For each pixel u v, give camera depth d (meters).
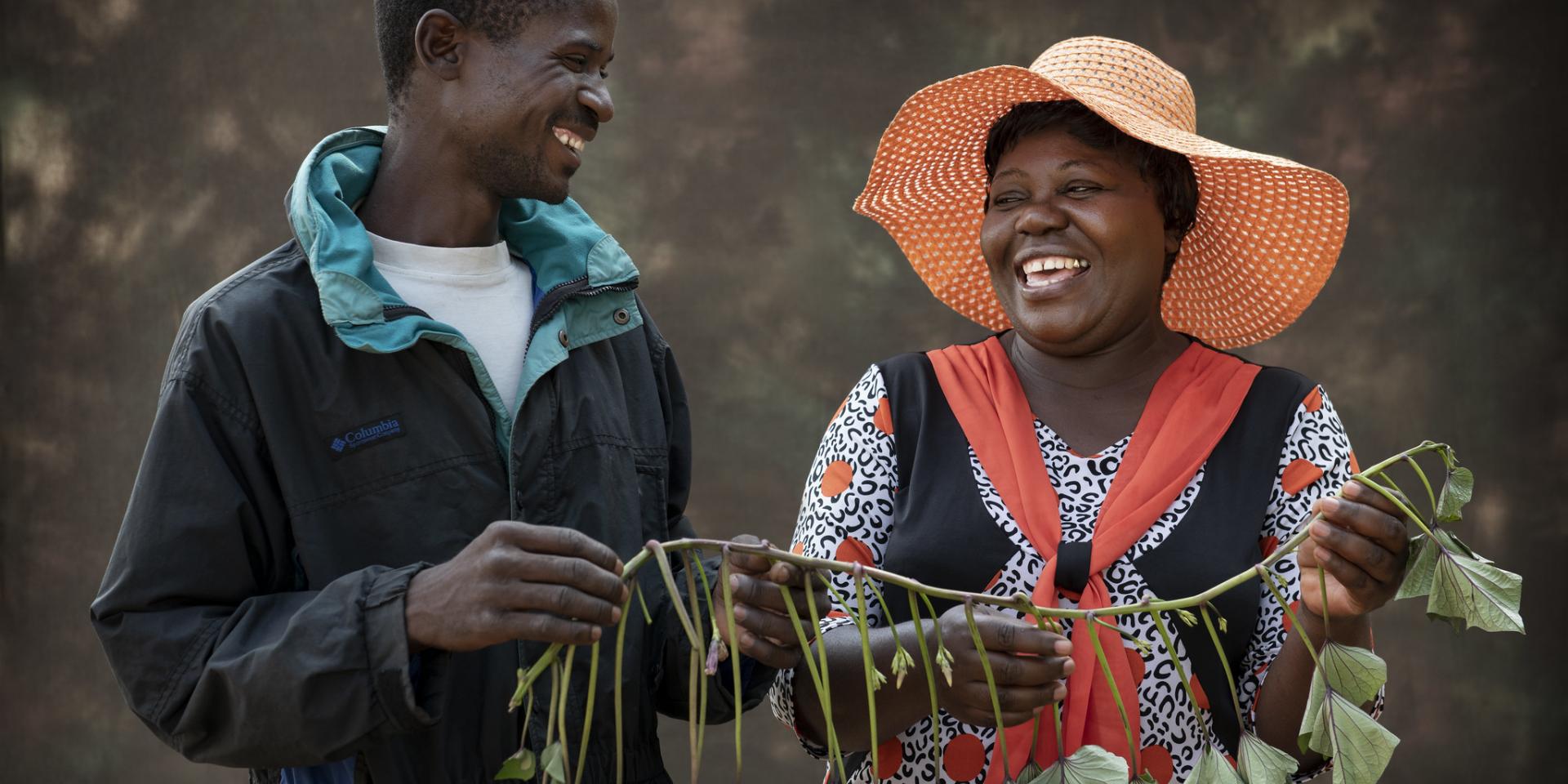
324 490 1.65
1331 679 1.41
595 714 1.76
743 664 1.85
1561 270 6.27
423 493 1.68
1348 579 1.41
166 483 1.58
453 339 1.70
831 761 1.84
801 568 1.37
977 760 1.72
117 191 6.11
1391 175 6.37
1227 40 6.41
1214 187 1.98
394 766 1.64
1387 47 6.37
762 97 6.44
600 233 1.93
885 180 2.07
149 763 5.80
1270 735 1.69
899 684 1.34
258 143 6.14
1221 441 1.80
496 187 1.77
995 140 1.89
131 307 6.08
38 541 5.97
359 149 1.82
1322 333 6.38
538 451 1.76
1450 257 6.33
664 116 6.46
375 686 1.46
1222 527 1.74
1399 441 6.33
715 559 1.89
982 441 1.81
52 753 5.84
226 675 1.51
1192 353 1.88
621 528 1.82
